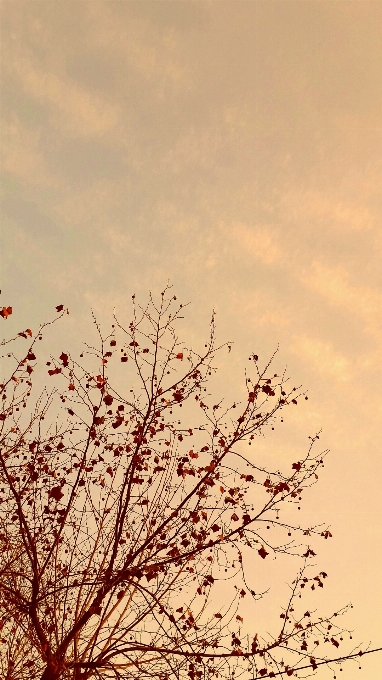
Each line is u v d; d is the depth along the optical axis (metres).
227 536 7.57
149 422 8.17
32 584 6.69
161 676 6.68
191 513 7.62
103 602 7.11
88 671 6.82
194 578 7.76
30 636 6.90
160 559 7.43
